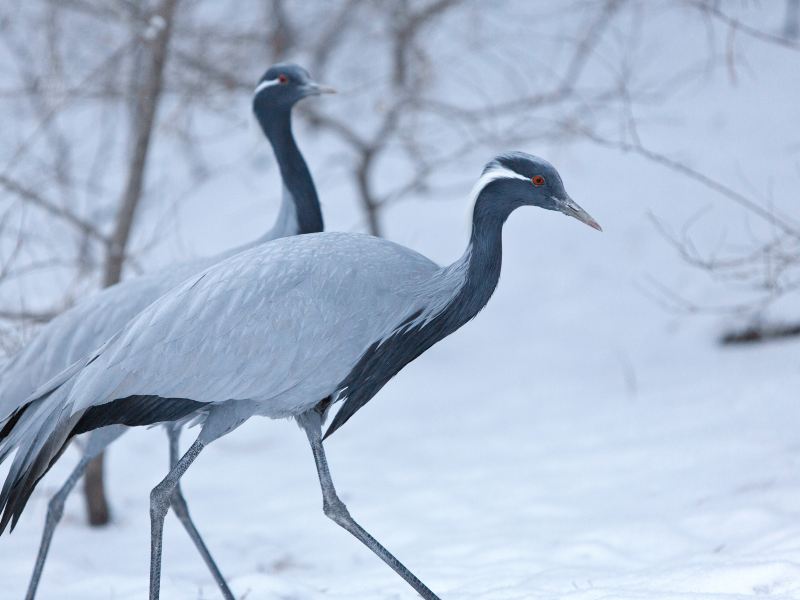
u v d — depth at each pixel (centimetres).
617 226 2073
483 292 716
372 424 1478
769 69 2566
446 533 1027
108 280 1155
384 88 1977
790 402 1268
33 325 1088
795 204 1980
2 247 1477
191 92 1401
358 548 1018
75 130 1922
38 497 1210
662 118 2416
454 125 1939
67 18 1459
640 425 1300
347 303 698
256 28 1706
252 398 699
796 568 684
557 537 952
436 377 1666
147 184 2139
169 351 686
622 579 755
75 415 689
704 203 2072
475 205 711
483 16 2252
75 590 908
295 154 1005
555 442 1298
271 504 1177
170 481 699
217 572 844
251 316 689
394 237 2095
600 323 1798
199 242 1969
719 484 1021
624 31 2605
